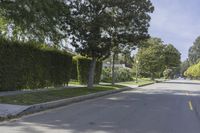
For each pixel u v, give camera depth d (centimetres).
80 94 2720
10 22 2491
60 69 3309
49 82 3100
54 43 2841
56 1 2541
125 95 3181
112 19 3152
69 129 1235
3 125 1280
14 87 2572
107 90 3494
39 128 1236
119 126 1347
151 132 1248
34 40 2628
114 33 3338
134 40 3400
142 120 1538
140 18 3322
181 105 2323
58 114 1642
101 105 2148
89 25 3108
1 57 2384
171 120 1577
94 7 3156
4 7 2106
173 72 15575
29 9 2138
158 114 1780
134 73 9519
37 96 2255
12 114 1535
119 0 3145
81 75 4159
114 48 3819
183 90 4462
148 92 3806
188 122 1533
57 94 2512
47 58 3025
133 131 1249
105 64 8938
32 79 2795
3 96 2080
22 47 2622
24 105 1791
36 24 2284
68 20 3103
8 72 2477
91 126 1320
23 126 1269
